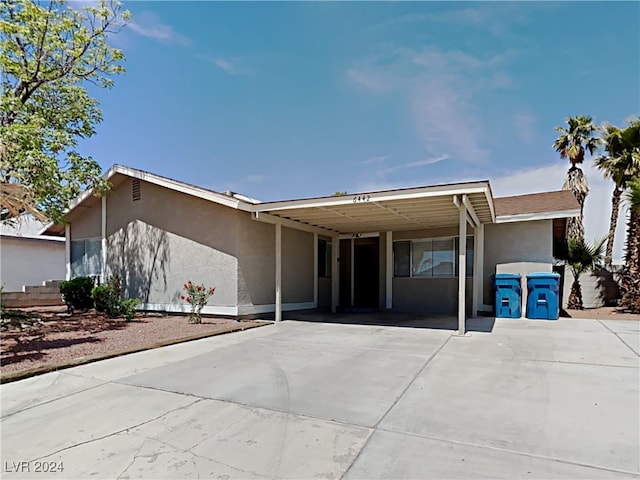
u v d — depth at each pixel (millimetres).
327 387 4781
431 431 3496
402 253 13086
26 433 3545
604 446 3176
